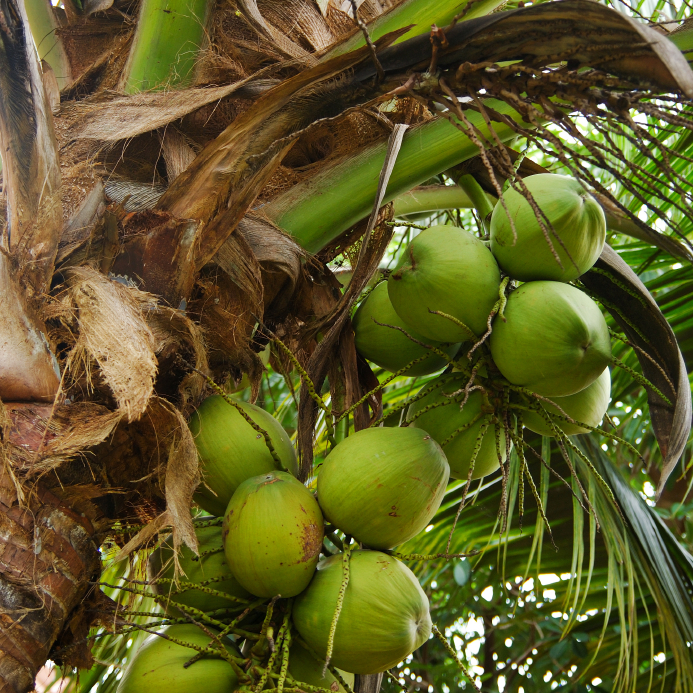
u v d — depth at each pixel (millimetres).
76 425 1557
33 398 1561
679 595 2410
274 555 1566
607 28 1438
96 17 2061
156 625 1645
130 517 1670
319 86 1737
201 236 1733
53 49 2076
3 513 1487
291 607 1611
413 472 1614
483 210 2037
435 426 1792
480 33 1548
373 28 1905
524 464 1730
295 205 1931
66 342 1641
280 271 1867
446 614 4016
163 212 1723
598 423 1850
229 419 1729
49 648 1491
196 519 1735
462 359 1810
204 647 1573
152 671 1576
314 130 1964
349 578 1582
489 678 3994
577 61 1481
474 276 1706
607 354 1694
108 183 1812
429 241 1747
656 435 1858
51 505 1529
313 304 1973
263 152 1719
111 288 1629
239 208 1754
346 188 1927
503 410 1767
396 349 1889
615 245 2799
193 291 1787
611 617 3289
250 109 1750
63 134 1850
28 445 1521
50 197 1669
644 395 2803
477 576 3895
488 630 4109
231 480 1707
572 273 1743
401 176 1923
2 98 1674
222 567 1669
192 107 1858
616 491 2463
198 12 1962
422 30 1885
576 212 1689
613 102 1439
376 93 1711
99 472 1594
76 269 1672
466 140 1913
